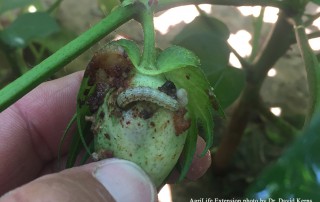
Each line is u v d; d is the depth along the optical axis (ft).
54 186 0.30
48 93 0.50
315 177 0.17
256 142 0.72
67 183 0.31
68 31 0.71
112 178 0.32
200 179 0.70
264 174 0.18
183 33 0.50
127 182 0.31
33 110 0.50
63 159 0.54
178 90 0.31
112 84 0.32
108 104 0.32
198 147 0.46
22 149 0.51
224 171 0.69
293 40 0.52
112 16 0.29
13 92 0.28
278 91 0.77
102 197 0.31
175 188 0.70
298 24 0.39
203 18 0.50
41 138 0.52
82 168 0.33
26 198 0.30
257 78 0.56
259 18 0.59
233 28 0.83
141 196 0.32
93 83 0.32
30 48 0.72
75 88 0.51
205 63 0.48
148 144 0.31
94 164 0.32
